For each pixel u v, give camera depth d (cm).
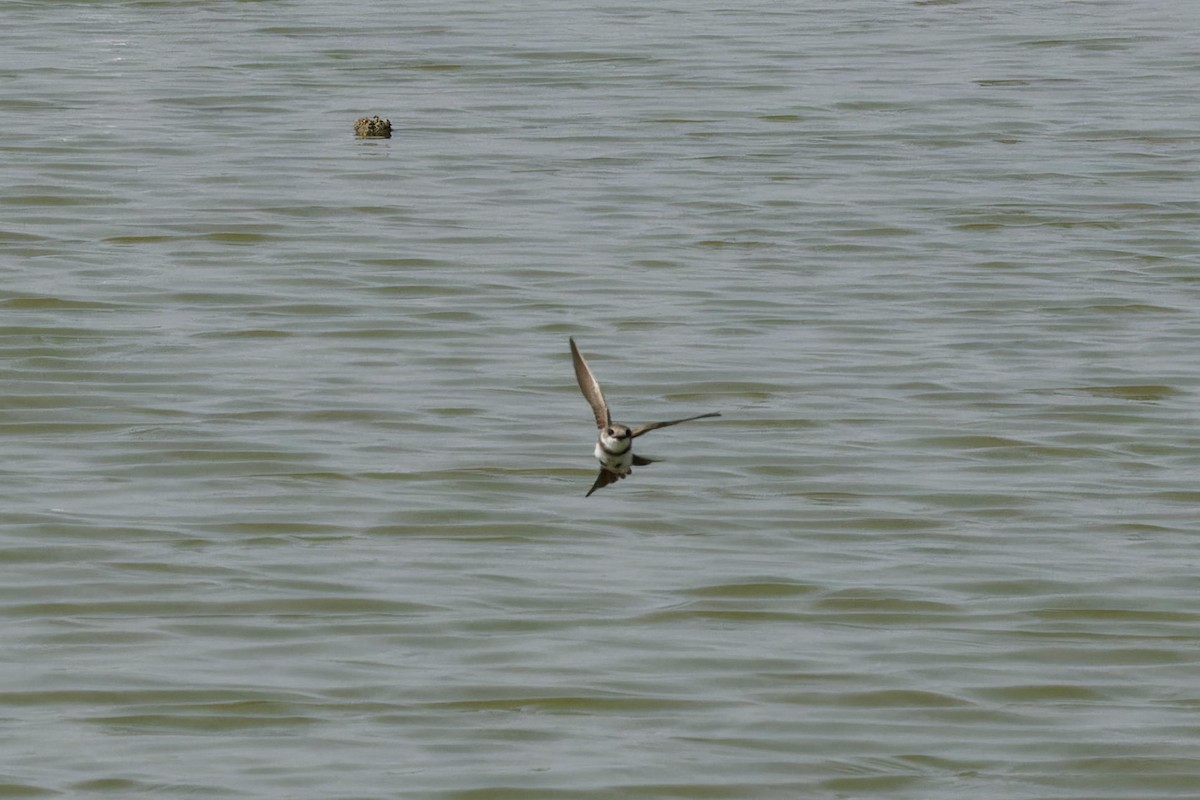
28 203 3722
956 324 3188
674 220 3731
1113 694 2016
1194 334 3139
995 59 5109
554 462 2614
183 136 4247
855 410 2814
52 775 1802
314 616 2156
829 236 3647
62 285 3275
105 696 1962
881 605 2212
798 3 5884
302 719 1922
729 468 2614
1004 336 3125
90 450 2623
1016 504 2505
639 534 2408
